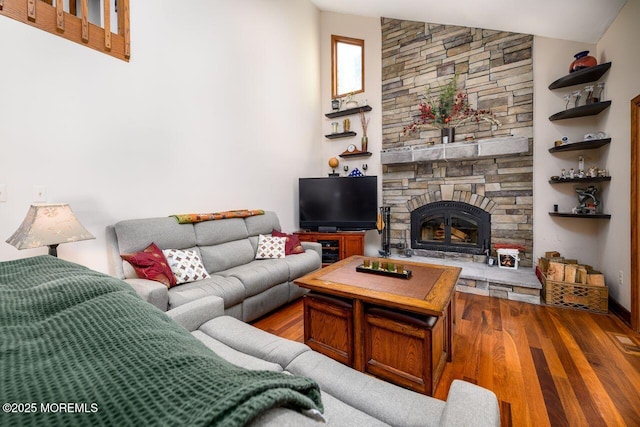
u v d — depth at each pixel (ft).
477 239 12.92
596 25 9.35
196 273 8.16
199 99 10.23
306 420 1.39
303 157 15.61
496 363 6.41
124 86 8.14
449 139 12.89
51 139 6.75
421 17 13.33
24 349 1.58
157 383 1.30
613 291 9.17
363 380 3.77
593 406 5.08
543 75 11.37
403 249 14.58
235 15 11.53
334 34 16.57
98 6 8.76
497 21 11.25
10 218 6.17
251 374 1.59
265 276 8.80
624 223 8.52
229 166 11.44
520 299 10.07
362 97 15.85
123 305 2.27
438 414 3.07
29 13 6.34
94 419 1.07
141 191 8.62
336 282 6.74
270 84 13.33
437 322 5.60
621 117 8.60
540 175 11.50
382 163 14.19
